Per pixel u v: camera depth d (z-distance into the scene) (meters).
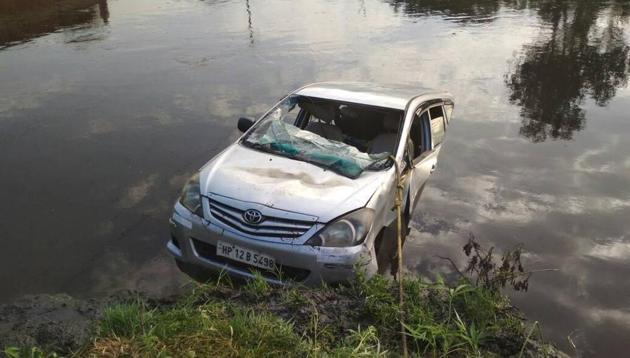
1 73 10.77
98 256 4.68
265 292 3.59
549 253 4.94
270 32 15.77
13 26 16.11
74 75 10.68
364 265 4.02
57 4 20.44
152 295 3.85
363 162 4.73
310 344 2.90
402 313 3.29
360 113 5.61
